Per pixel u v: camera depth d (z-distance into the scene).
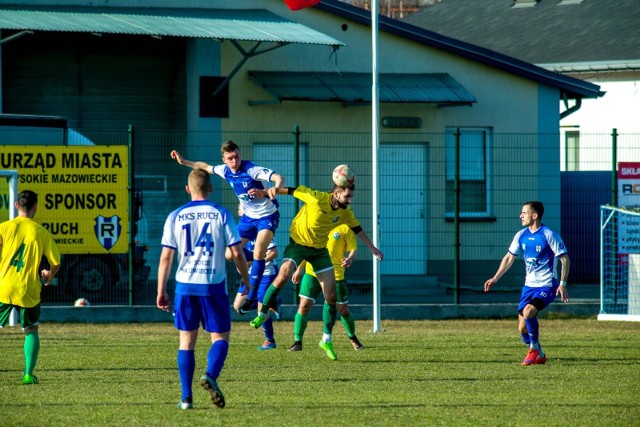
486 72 76.81
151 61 73.62
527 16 117.38
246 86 71.19
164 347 44.16
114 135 72.44
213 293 26.84
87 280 58.41
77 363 38.66
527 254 40.09
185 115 74.25
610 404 29.38
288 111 72.06
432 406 28.77
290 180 67.81
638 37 101.75
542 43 108.75
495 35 115.62
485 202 73.19
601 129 101.25
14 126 59.75
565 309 60.47
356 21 74.75
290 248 39.78
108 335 49.47
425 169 71.62
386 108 74.31
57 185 54.81
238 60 71.12
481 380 34.69
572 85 77.81
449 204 71.56
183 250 26.91
